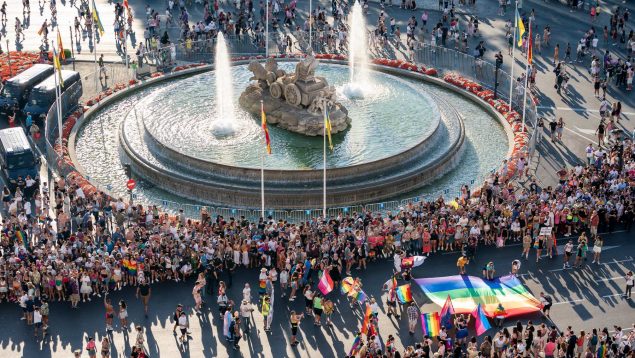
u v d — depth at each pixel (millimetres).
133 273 71312
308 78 91875
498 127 100438
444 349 63031
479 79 112562
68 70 110875
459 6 136500
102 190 83625
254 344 65562
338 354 64750
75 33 125000
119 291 71500
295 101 91875
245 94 96938
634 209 80375
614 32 123125
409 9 135625
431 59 117812
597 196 81688
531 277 74188
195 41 118812
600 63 116812
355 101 100250
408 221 76938
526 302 69812
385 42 121938
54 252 71938
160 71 114125
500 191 82500
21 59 113000
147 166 87062
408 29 122438
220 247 72938
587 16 133000
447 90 110188
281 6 133625
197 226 76125
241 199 82812
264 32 121938
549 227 74812
